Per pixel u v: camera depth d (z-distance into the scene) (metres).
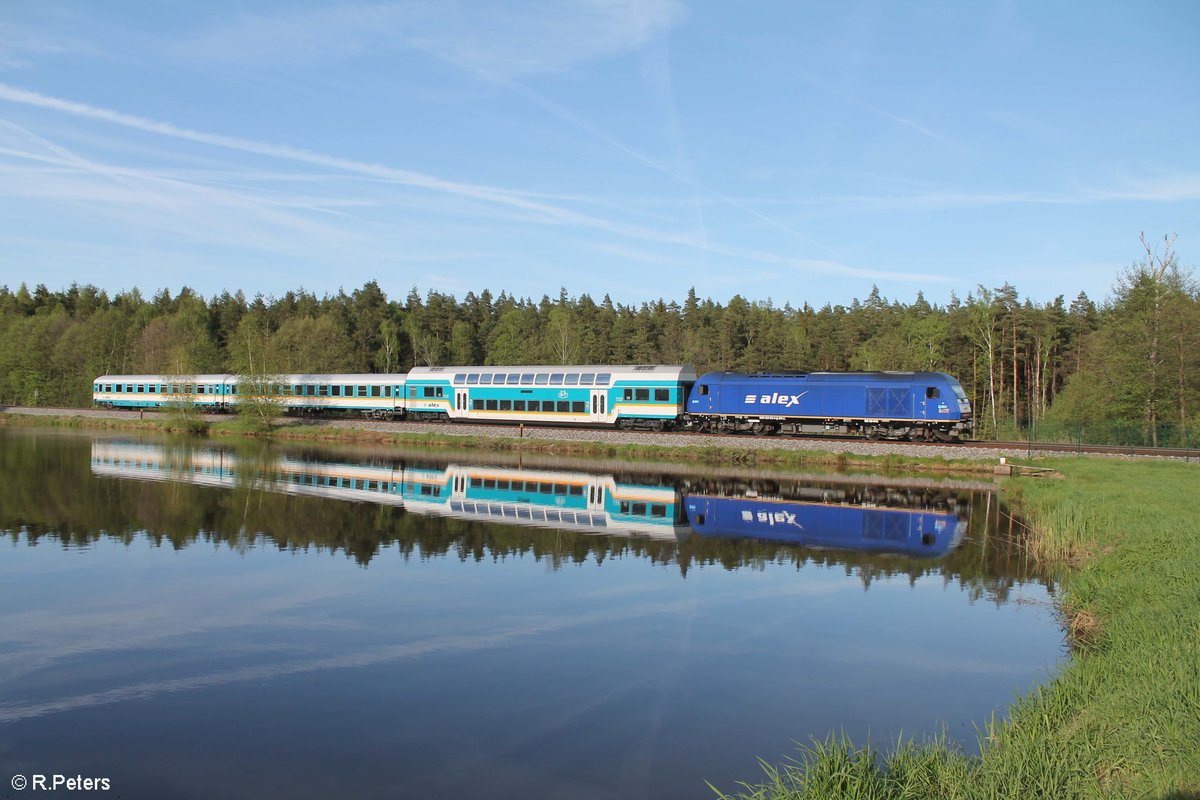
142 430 77.88
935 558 26.30
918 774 10.43
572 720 14.10
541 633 18.75
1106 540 24.27
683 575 24.03
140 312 128.62
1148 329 59.78
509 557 26.23
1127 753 10.18
